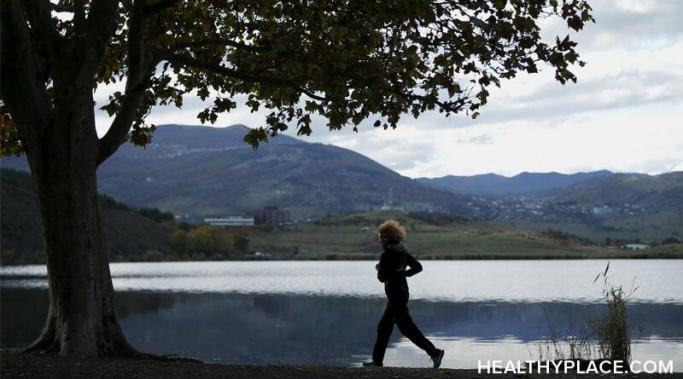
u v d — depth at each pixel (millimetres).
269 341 26172
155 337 27516
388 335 13109
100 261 12391
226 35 15641
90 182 12188
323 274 106188
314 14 13773
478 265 147625
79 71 11938
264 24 14789
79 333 11859
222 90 15844
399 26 13562
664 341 22750
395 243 13172
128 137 16125
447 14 12531
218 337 27484
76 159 11953
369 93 13047
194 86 15992
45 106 11938
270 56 14086
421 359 21016
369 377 10266
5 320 32125
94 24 12031
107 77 16359
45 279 88125
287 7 13938
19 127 11914
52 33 11961
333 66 13109
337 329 30266
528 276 90250
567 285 66250
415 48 13523
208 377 9867
